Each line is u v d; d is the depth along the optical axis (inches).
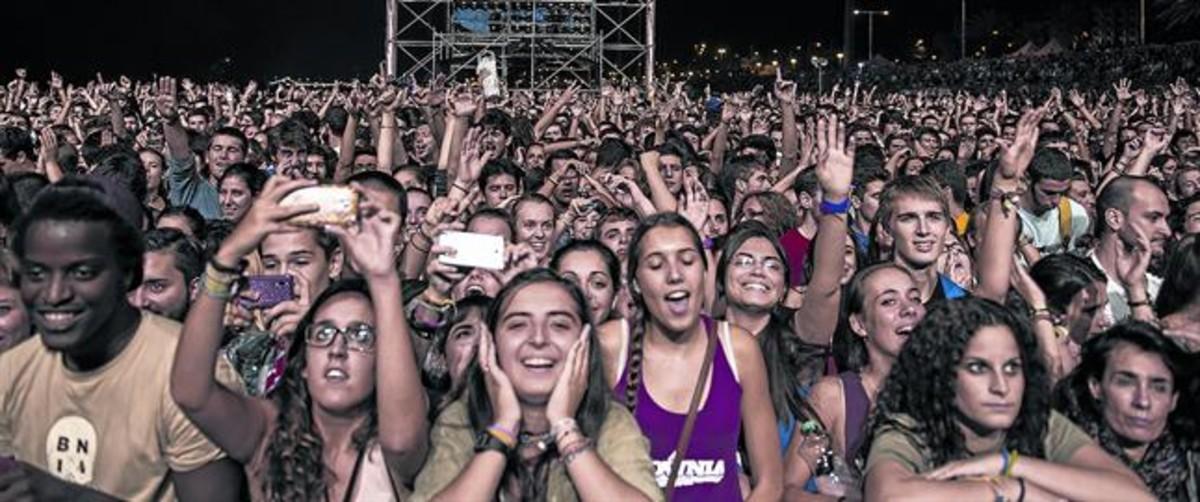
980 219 250.1
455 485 141.2
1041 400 155.1
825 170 216.5
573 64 1272.1
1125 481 148.3
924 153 486.9
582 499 141.8
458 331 177.3
